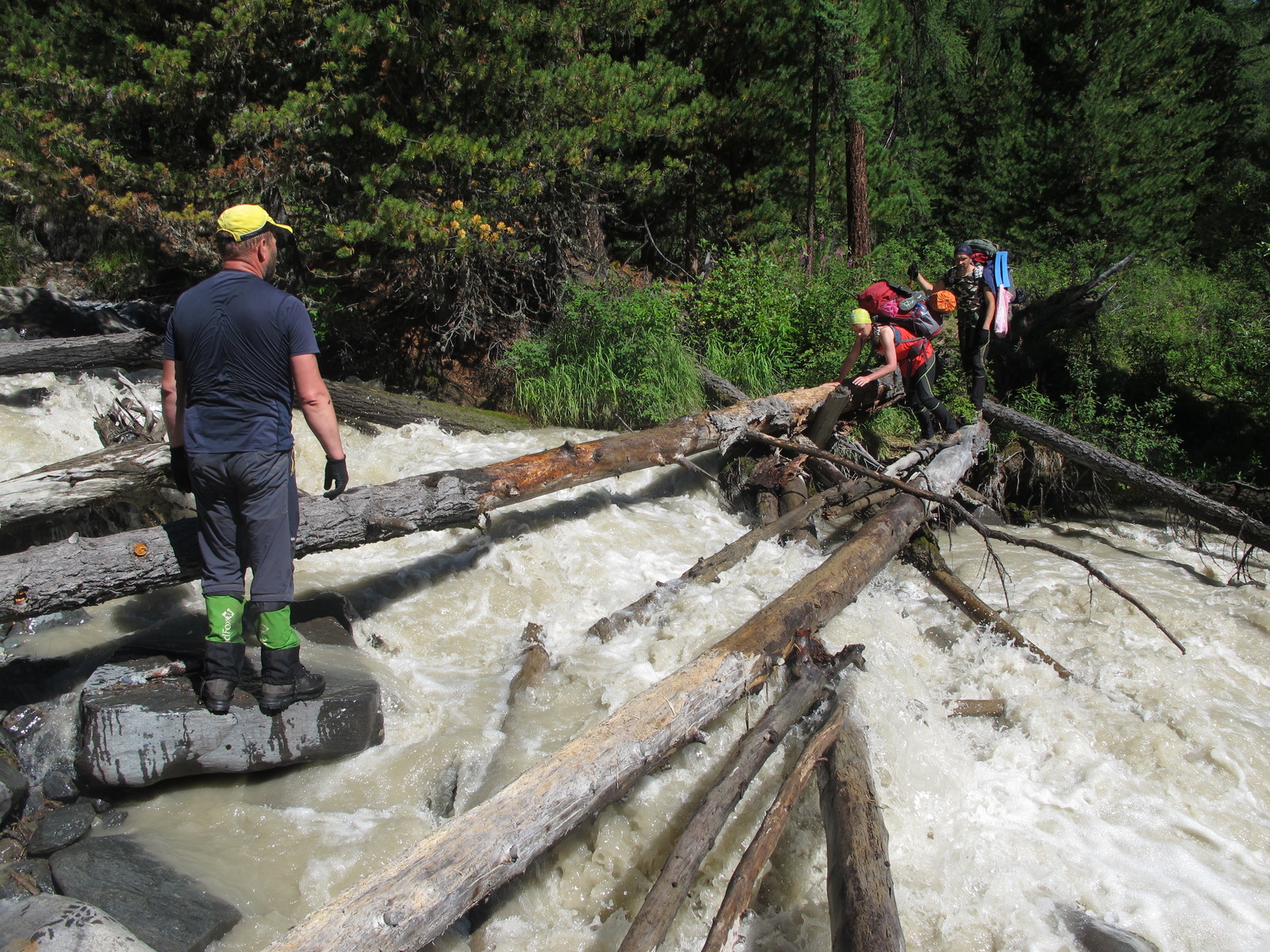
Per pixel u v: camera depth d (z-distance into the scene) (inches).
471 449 336.5
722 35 536.1
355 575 235.0
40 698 174.6
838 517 303.9
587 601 237.3
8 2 426.6
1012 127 801.6
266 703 155.2
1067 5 829.8
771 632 182.7
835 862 131.0
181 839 147.1
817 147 578.2
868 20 559.2
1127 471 325.7
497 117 438.9
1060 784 177.8
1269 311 478.0
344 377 457.1
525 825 126.1
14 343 301.3
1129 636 238.2
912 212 697.6
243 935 129.1
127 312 422.9
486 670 205.3
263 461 144.3
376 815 157.1
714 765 163.2
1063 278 586.9
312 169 394.3
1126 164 742.5
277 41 399.9
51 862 138.3
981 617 233.8
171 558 178.4
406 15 391.2
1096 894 150.3
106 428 250.2
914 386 326.3
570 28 436.8
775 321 415.8
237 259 146.3
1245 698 212.7
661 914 121.9
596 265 515.5
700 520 301.9
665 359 381.4
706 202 576.7
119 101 370.3
